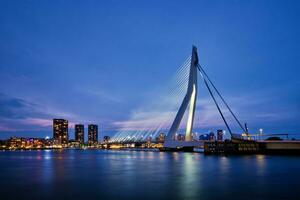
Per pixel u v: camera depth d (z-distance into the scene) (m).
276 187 49.22
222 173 69.12
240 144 163.62
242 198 41.25
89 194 46.06
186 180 58.56
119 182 57.62
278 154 162.25
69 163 116.44
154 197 42.94
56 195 45.81
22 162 127.75
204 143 170.38
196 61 158.62
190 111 163.88
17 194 47.00
